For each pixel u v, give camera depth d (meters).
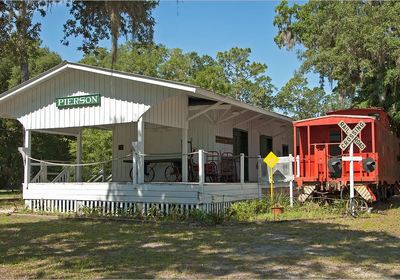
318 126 17.41
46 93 16.72
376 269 7.12
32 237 10.62
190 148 18.73
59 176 18.94
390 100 23.61
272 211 14.79
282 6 30.77
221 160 18.06
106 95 15.50
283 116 21.89
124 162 19.84
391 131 21.95
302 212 14.72
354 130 13.96
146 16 9.66
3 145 32.34
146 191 14.45
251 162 21.94
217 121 18.53
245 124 21.59
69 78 16.25
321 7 26.17
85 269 7.28
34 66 32.88
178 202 13.93
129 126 19.89
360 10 22.75
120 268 7.33
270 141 24.53
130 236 10.62
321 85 25.44
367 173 15.45
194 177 17.80
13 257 8.30
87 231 11.51
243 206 14.55
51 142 33.66
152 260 7.91
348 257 7.98
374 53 21.44
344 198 15.60
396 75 21.42
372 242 9.48
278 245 9.22
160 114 15.41
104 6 9.73
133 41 10.16
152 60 43.84
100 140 38.09
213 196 14.22
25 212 16.02
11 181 36.19
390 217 13.70
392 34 21.86
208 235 10.65
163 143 19.09
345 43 21.94
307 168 16.59
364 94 25.55
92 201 15.46
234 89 47.09
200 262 7.72
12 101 17.47
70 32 10.88
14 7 11.64
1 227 12.41
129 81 15.12
